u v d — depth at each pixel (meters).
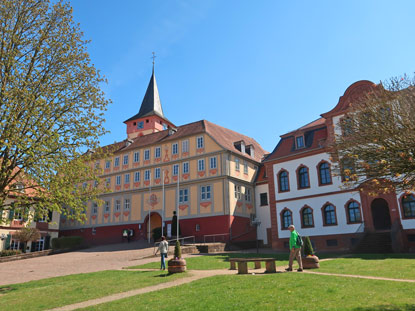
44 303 12.32
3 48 17.61
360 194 29.06
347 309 8.20
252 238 41.19
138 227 44.69
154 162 45.50
